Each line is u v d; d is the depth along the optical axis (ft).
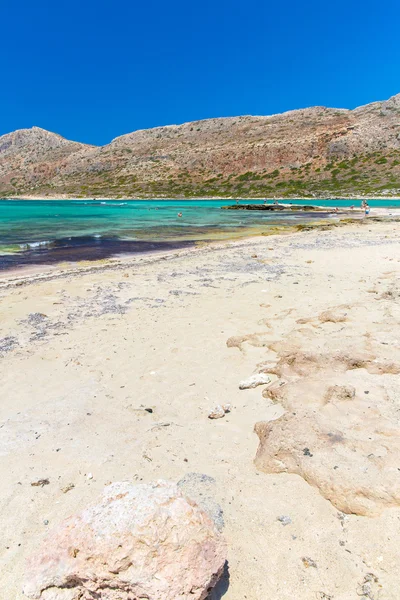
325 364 19.24
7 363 21.93
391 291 32.27
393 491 11.16
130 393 18.62
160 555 8.18
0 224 108.88
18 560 9.88
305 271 44.57
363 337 22.16
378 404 15.57
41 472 13.23
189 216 142.82
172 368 21.07
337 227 95.55
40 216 142.10
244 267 48.42
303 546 10.14
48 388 19.17
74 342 24.94
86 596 8.41
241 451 14.17
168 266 50.60
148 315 30.12
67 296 36.04
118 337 25.67
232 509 11.38
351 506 11.09
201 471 13.15
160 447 14.51
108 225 109.40
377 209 160.15
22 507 11.63
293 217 134.51
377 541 10.09
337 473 12.00
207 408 17.20
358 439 13.44
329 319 26.02
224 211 173.27
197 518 8.98
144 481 12.62
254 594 9.01
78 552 8.50
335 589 9.00
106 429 15.72
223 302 33.04
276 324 26.58
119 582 8.05
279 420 14.88
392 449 12.80
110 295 36.35
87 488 12.37
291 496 11.76
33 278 43.73
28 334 26.43
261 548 10.13
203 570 8.28
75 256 60.03
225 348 23.35
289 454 13.20
